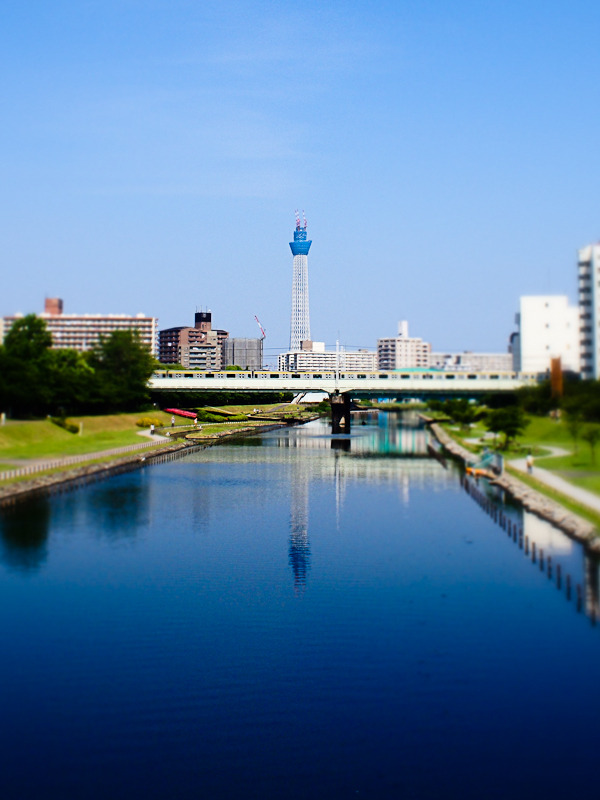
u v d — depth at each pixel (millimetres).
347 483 180125
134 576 100875
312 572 102750
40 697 67375
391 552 111938
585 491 134750
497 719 63156
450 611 85812
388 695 66438
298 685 68875
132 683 69500
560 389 194375
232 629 81812
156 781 56125
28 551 112375
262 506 150500
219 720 63250
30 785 55344
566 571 97688
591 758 58000
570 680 69125
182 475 192250
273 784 54781
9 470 163250
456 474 195375
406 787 54656
